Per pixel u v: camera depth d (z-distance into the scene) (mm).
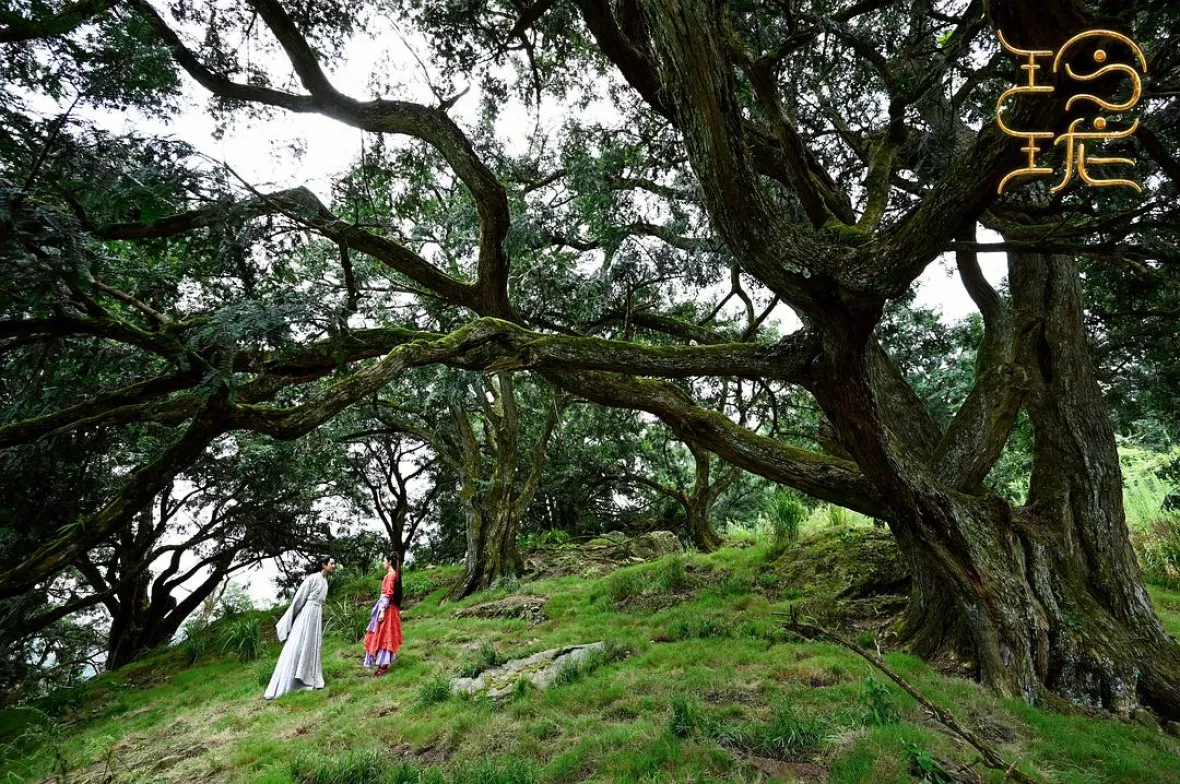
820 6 6871
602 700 5828
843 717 4820
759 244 4676
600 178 8641
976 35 6141
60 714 8906
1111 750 4688
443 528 24078
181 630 19391
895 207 8906
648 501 24094
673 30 3885
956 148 7266
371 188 9648
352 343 7398
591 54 9289
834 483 7336
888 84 6270
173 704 8055
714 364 6402
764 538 14984
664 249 9953
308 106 7730
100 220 5430
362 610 12508
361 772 4676
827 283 4758
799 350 6000
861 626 8453
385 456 23031
